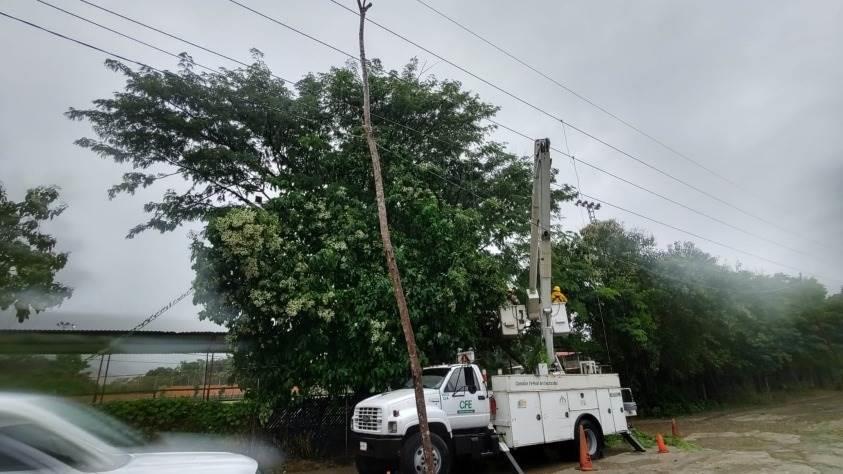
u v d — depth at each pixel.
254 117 15.23
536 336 17.73
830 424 18.86
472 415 11.16
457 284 13.48
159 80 14.16
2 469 3.42
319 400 13.70
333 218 14.05
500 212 17.94
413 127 17.16
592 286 22.02
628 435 13.75
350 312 13.01
